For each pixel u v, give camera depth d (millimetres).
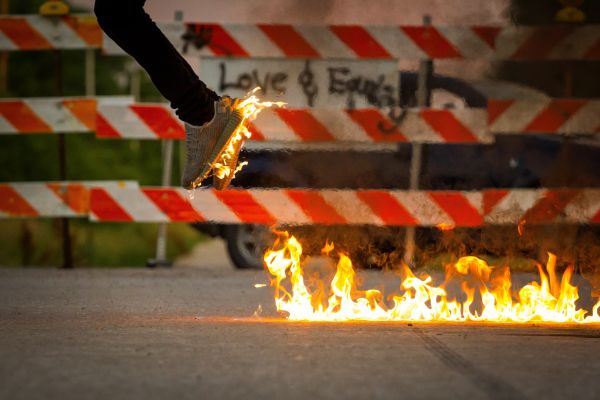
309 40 14094
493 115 13953
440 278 12789
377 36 14125
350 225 14008
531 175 14148
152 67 7512
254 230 14438
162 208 14172
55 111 14359
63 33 14461
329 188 13984
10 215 14328
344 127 13938
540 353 6562
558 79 15344
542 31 14172
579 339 7199
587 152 14172
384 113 13953
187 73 7617
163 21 14094
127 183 14352
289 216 13906
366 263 14094
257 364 6066
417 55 14164
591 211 13711
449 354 6484
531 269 13867
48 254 19078
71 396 5152
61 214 14336
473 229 13938
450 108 14336
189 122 7766
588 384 5531
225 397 5129
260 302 10148
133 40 7398
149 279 12852
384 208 13875
